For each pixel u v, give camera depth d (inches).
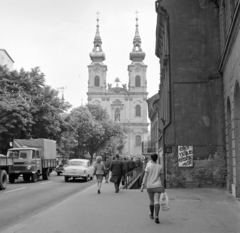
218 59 665.0
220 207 410.3
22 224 323.6
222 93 649.6
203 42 674.2
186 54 673.0
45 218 351.3
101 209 407.8
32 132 1301.7
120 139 2933.1
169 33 682.2
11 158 743.7
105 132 2662.4
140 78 3895.2
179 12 686.5
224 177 630.5
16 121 1157.7
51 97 1331.2
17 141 1031.6
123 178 780.0
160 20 779.4
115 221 330.3
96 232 285.7
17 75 1306.6
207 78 662.5
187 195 526.6
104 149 2952.8
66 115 1513.3
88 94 3875.5
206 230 288.8
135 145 3814.0
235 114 491.5
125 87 3912.4
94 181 994.1
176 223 317.7
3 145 1229.7
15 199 542.3
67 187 772.0
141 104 3863.2
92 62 3934.5
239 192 492.1
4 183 701.3
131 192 615.2
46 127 1286.9
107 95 3875.5
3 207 458.0
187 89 663.1
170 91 666.2
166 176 640.4
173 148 649.0
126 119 3848.4
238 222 322.3
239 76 423.2
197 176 636.7
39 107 1275.8
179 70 669.3
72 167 986.1
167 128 655.8
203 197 502.0
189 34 678.5
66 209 410.6
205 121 651.5
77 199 509.0
